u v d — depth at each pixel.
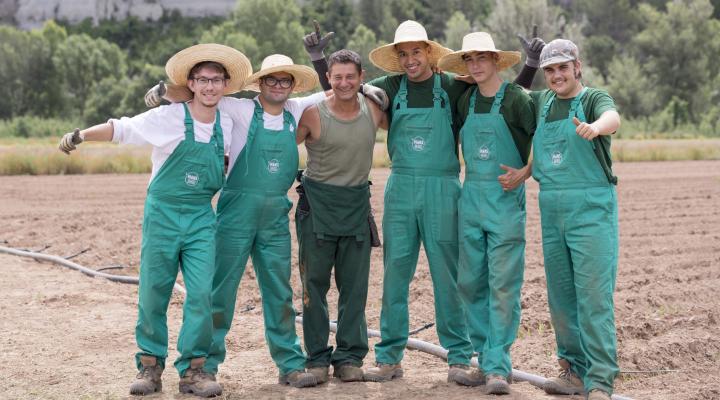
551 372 5.89
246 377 5.72
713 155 31.09
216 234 5.33
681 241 11.81
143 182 20.58
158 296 5.21
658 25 86.62
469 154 5.38
